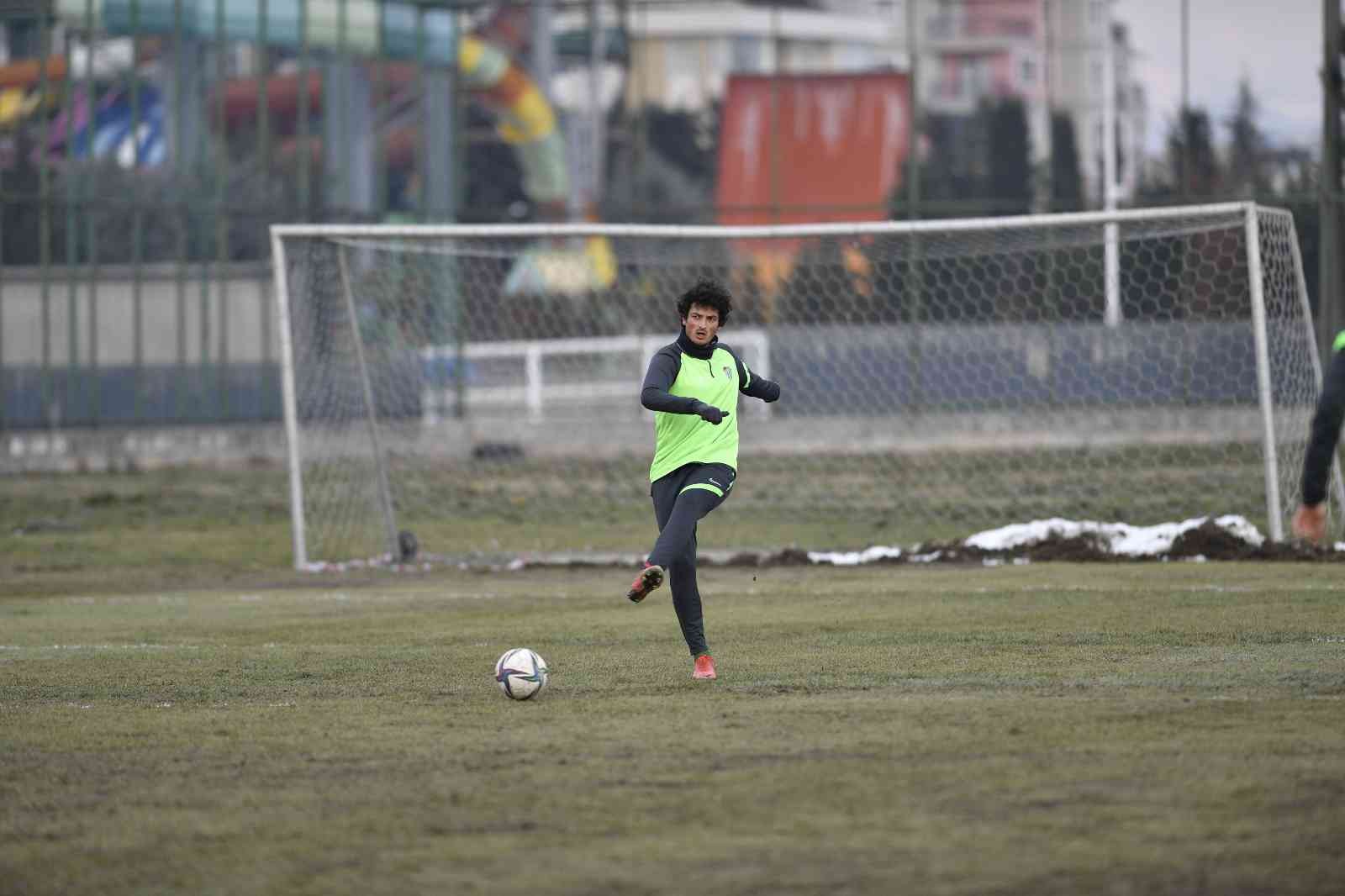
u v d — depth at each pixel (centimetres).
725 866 1806
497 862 1844
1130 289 9944
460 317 10994
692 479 3072
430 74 11806
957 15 12469
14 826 2059
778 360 10856
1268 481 5353
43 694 3100
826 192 12350
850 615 4084
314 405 6838
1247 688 2828
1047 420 9556
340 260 6212
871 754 2348
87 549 6488
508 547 6462
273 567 5975
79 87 10956
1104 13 12175
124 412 10656
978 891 1695
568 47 14800
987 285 10919
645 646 3638
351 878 1802
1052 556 5416
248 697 3038
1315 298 10500
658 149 14950
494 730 2625
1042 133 12425
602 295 11794
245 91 11181
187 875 1830
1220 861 1781
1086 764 2244
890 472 8931
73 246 10425
